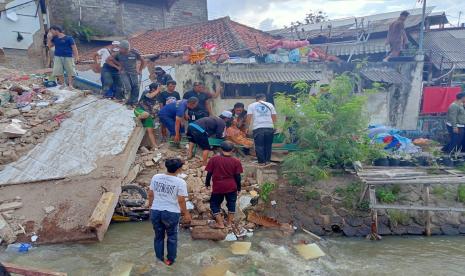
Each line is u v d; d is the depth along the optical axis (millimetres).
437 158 8320
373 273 5121
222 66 11734
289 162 7344
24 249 5465
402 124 13945
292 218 6684
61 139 7914
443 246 6129
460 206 7047
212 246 5758
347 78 8047
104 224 5906
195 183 7094
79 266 5027
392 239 6414
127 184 7109
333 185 7375
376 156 8195
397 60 14203
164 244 5555
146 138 8797
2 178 6887
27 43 14195
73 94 9695
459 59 16641
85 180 6809
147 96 9102
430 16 18484
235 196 6199
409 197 7168
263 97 8164
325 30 20922
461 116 8883
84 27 17891
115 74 10039
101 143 7855
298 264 5266
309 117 7645
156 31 18672
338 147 7574
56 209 6191
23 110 8656
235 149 8766
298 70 12445
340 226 6586
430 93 13805
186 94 8898
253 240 6012
